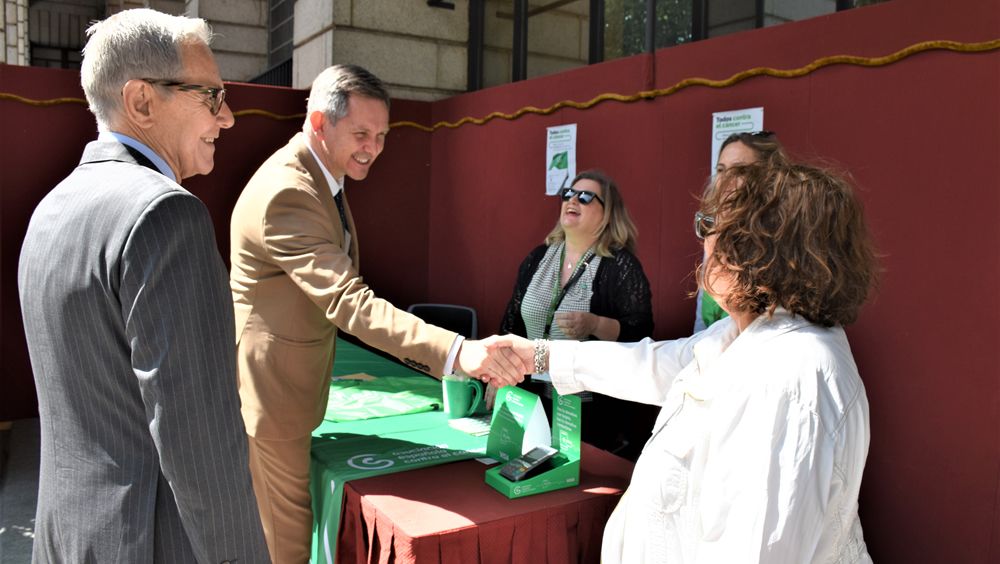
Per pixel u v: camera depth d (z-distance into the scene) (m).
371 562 1.58
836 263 1.07
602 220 2.71
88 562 1.07
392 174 4.88
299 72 5.43
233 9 7.14
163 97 1.18
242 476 1.11
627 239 2.78
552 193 3.93
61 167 4.08
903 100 2.43
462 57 5.20
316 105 1.95
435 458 1.88
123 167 1.14
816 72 2.68
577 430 1.70
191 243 1.07
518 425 1.84
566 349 1.73
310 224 1.82
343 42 4.84
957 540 2.33
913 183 2.41
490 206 4.41
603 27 4.14
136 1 8.62
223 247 4.48
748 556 0.97
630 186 3.47
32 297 1.14
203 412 1.05
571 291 2.71
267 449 1.85
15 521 3.03
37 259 1.14
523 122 4.11
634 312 2.61
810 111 2.71
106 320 1.07
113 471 1.08
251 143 4.48
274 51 7.14
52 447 1.13
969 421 2.29
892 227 2.47
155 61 1.17
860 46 2.54
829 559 1.04
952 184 2.31
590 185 2.70
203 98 1.22
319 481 1.87
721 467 1.05
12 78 3.95
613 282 2.64
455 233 4.75
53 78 4.02
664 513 1.17
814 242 1.06
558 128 3.87
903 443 2.46
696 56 3.13
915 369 2.42
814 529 0.97
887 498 2.51
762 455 0.99
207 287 1.08
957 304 2.31
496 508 1.56
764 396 1.02
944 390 2.35
